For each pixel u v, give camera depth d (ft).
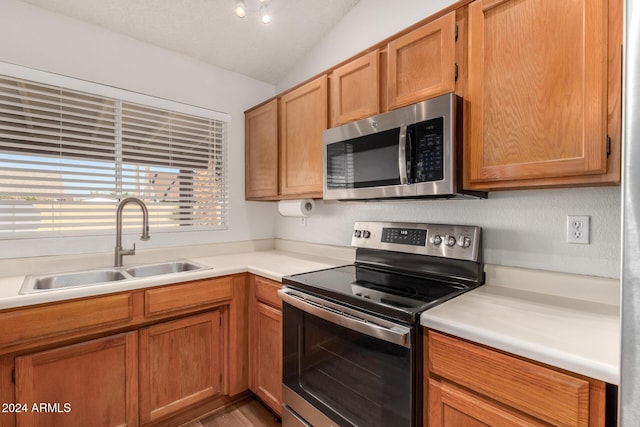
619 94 3.02
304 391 4.91
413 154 4.43
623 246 1.86
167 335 5.57
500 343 2.90
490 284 4.75
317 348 4.70
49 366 4.50
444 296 4.13
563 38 3.32
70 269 6.05
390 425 3.69
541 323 3.20
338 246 7.20
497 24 3.80
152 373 5.40
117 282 5.04
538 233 4.40
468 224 5.11
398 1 6.13
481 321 3.25
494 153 3.84
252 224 8.77
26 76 5.62
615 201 3.81
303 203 7.20
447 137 4.05
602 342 2.75
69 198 6.12
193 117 7.75
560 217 4.22
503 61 3.75
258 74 8.55
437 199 5.20
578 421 2.50
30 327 4.27
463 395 3.19
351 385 4.17
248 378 6.54
